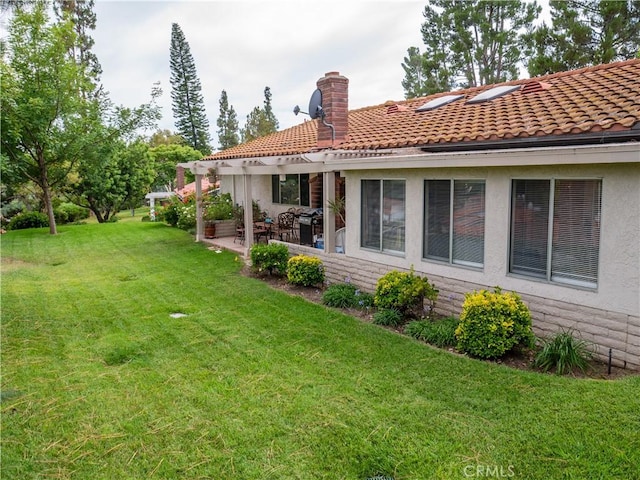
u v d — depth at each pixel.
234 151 17.95
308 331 7.50
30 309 9.12
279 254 11.29
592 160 5.42
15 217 24.52
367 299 8.88
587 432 4.28
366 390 5.39
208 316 8.48
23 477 4.06
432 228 8.27
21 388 5.67
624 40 21.50
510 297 6.37
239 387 5.59
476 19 27.88
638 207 5.47
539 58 22.97
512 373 5.64
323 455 4.21
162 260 14.09
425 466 3.99
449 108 11.20
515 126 7.66
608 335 5.89
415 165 7.72
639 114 6.21
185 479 3.98
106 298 9.91
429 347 6.65
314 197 15.34
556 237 6.40
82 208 33.44
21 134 18.81
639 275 5.54
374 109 15.48
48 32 18.84
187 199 23.30
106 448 4.45
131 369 6.21
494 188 7.09
